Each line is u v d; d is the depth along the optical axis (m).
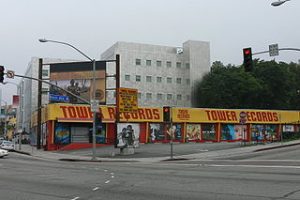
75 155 44.03
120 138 42.50
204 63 116.06
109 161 36.19
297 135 62.59
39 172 22.42
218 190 13.84
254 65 100.50
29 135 89.81
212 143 54.91
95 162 35.06
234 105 97.88
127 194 13.35
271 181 16.06
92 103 39.25
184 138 59.69
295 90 104.31
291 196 12.23
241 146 45.75
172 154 37.53
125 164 30.86
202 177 18.23
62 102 58.25
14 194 13.70
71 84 64.06
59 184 16.38
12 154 48.44
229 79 98.81
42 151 52.31
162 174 20.27
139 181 17.06
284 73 97.69
